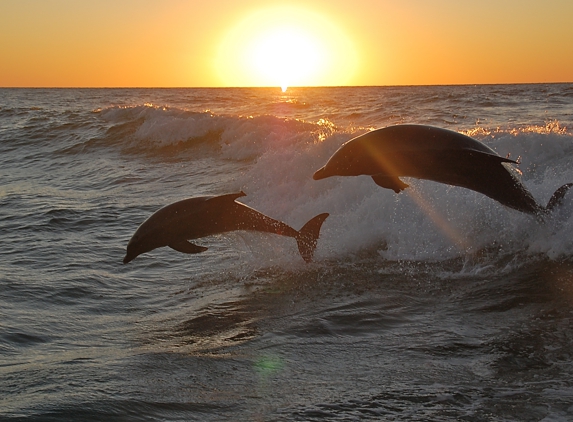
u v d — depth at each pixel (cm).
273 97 7025
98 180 1712
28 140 2528
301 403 456
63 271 873
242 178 1484
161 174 1736
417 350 545
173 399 470
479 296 679
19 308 720
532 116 2495
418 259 819
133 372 527
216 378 510
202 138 2131
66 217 1234
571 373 479
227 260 890
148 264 898
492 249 813
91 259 936
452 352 536
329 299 706
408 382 483
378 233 899
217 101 5928
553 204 737
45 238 1078
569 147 1073
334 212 1035
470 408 436
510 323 594
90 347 600
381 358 534
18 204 1398
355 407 446
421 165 659
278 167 1453
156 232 721
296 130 2003
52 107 4938
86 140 2389
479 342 554
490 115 2625
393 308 661
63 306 731
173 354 570
